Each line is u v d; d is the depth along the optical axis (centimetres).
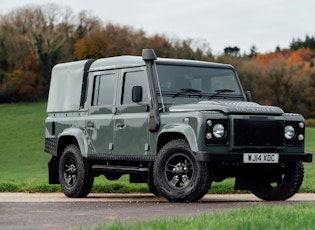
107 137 1441
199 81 1407
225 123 1256
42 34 11712
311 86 10631
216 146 1250
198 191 1245
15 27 11906
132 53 11650
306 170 3481
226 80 1449
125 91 1416
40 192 1759
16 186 1817
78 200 1398
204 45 10944
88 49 11662
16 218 974
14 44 11600
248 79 10562
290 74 10544
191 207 1145
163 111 1329
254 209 895
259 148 1285
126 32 11956
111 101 1450
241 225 711
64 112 1598
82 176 1505
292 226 709
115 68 1458
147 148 1336
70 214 1033
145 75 1370
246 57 10956
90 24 12031
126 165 1445
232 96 1438
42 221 929
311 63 11756
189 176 1280
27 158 6494
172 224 726
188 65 1406
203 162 1243
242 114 1277
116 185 1783
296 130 1342
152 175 1359
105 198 1497
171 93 1359
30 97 11594
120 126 1406
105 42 11819
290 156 1315
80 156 1515
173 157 1282
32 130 8450
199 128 1238
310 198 1482
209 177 1243
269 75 10562
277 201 1352
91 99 1513
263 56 12069
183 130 1256
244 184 1438
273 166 1355
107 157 1438
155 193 1555
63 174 1560
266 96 10594
